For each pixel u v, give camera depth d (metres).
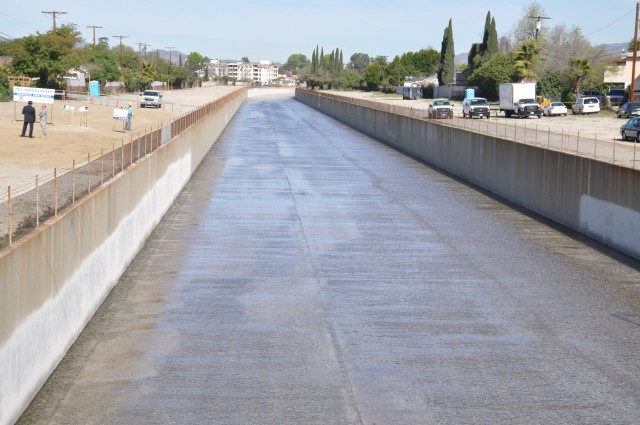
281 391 11.05
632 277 17.73
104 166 17.14
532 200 27.14
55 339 11.83
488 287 16.89
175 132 30.67
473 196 30.69
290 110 114.56
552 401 10.73
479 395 10.94
